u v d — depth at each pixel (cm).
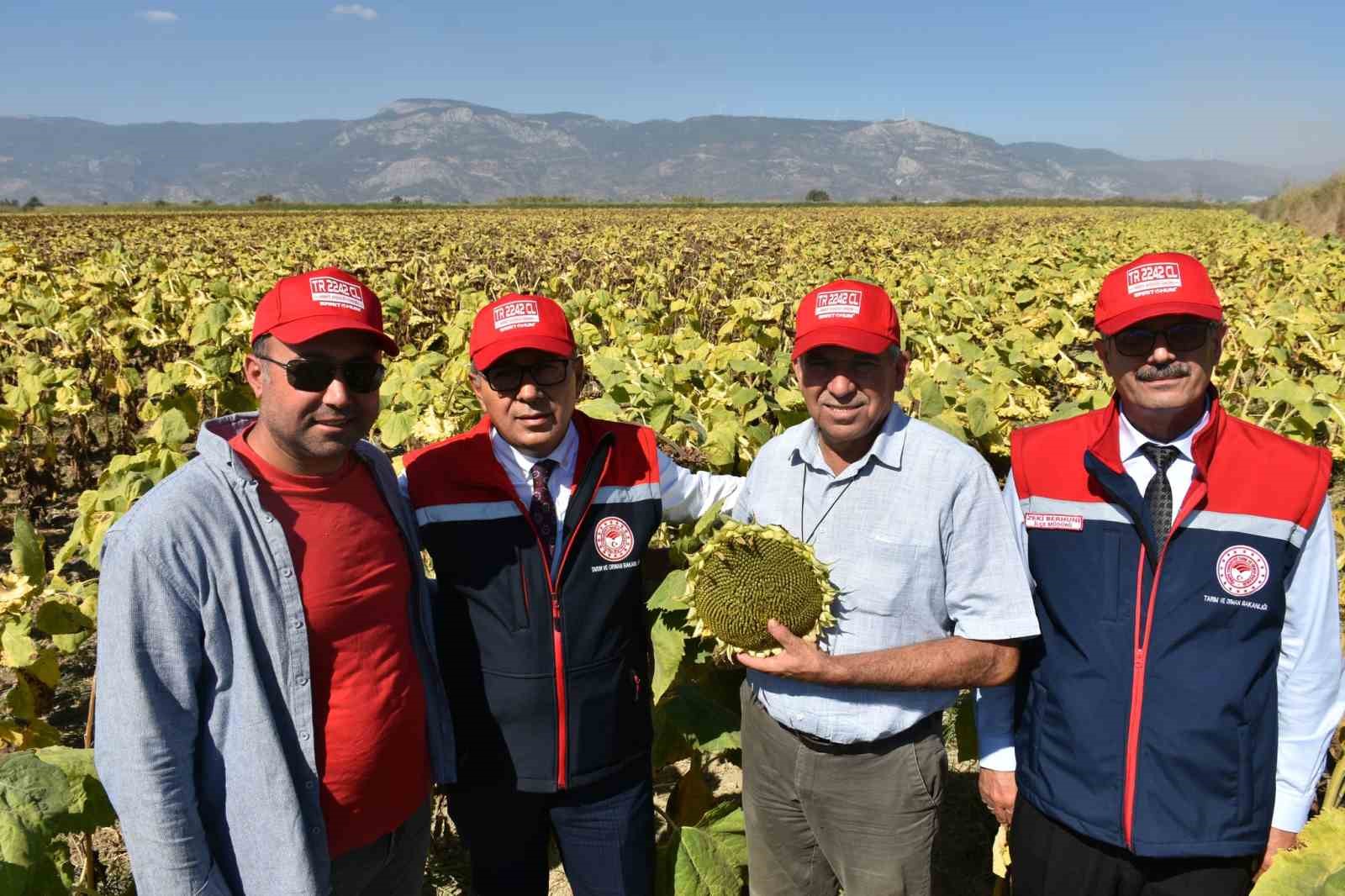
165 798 207
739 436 429
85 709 501
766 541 249
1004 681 253
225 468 220
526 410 252
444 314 1398
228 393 621
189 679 212
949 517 250
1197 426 240
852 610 254
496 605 260
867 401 245
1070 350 946
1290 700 238
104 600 207
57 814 221
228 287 1127
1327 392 596
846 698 256
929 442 253
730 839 315
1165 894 243
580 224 4300
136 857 208
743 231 3397
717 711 325
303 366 215
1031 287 1414
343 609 229
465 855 381
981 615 248
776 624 240
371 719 233
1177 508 239
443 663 270
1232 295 1187
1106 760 239
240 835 219
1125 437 245
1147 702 236
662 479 286
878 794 261
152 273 1493
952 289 1355
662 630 276
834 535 257
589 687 264
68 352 956
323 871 226
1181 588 234
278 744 219
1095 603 243
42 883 212
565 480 267
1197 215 5650
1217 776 231
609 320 1003
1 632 317
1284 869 159
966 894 368
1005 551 249
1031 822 258
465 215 6188
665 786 416
